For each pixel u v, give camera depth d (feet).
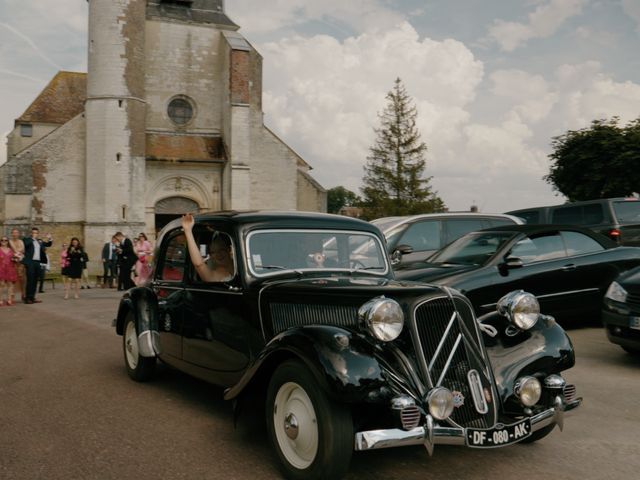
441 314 12.34
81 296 57.06
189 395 18.85
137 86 104.94
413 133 171.73
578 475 12.44
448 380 12.11
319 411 11.31
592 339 27.32
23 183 101.91
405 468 12.79
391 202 166.50
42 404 17.84
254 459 13.32
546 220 52.26
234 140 111.75
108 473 12.42
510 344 13.65
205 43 116.47
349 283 13.64
